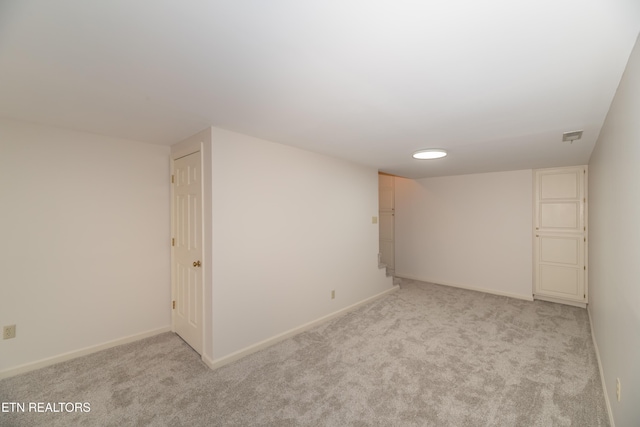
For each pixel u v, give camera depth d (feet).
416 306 13.00
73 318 7.98
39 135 7.39
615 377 5.52
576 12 3.09
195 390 6.65
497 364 7.91
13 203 7.09
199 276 8.11
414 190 18.15
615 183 5.50
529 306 12.96
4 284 7.00
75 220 8.00
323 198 11.07
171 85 4.94
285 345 9.02
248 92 5.20
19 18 3.15
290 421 5.72
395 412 6.00
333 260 11.59
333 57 4.02
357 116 6.48
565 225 13.24
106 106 5.95
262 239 8.75
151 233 9.42
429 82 4.81
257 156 8.56
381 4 2.95
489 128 7.36
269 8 3.01
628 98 4.21
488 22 3.26
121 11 3.07
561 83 4.84
